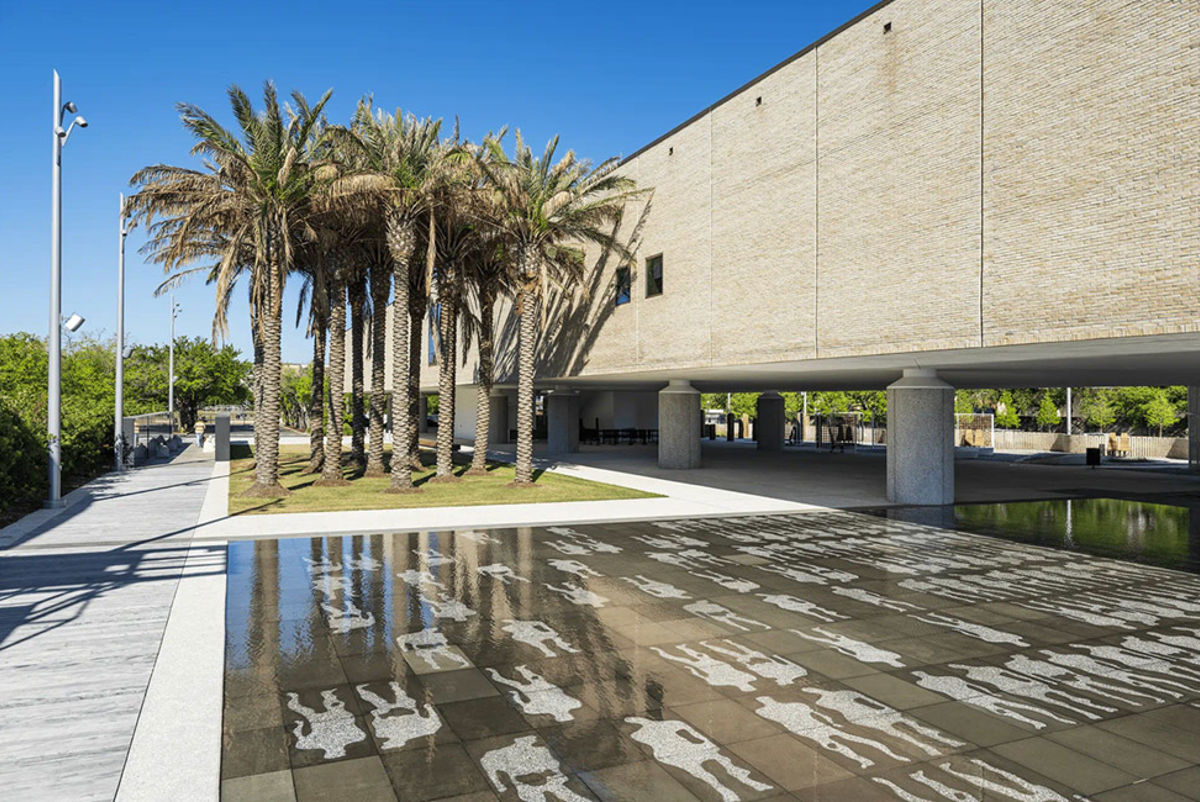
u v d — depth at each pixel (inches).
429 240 920.3
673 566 491.2
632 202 1011.9
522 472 981.8
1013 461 1529.3
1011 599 410.0
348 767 218.1
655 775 212.8
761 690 276.7
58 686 278.5
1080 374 894.4
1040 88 499.2
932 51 578.2
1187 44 418.3
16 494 705.0
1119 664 307.1
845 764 219.8
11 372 1674.5
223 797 201.5
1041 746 232.1
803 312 709.9
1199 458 1240.2
